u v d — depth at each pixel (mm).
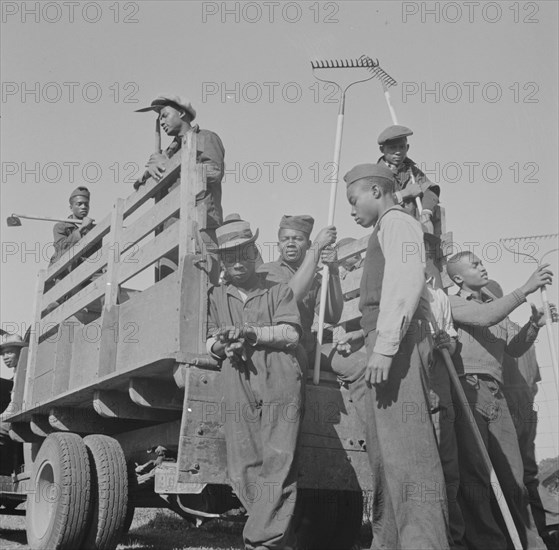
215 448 4145
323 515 5254
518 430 5562
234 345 3883
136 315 4891
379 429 3697
